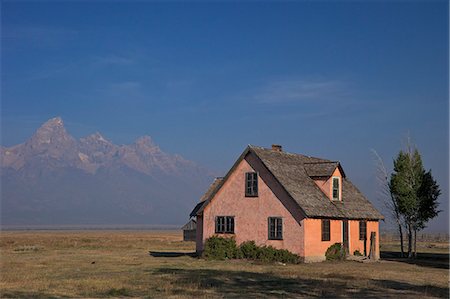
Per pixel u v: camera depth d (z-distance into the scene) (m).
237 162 47.44
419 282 30.78
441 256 55.44
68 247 68.88
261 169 46.19
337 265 41.53
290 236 43.81
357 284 28.98
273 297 24.28
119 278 31.17
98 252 58.38
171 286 27.30
